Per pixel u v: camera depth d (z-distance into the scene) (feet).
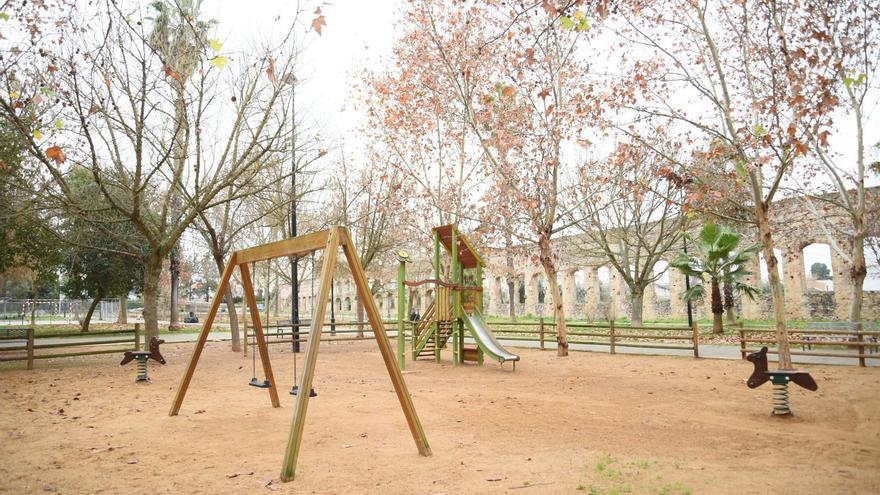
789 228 85.15
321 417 24.25
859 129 52.08
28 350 42.86
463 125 61.05
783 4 33.86
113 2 32.65
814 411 25.40
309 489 14.70
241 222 78.79
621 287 116.16
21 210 43.21
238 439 20.36
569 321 110.11
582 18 19.63
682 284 104.17
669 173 39.17
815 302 85.61
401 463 17.03
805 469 16.35
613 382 35.17
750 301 94.27
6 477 15.93
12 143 46.44
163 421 23.66
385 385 34.65
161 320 146.00
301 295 214.69
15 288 163.22
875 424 22.71
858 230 52.70
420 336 51.65
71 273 86.69
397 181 71.77
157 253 48.98
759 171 35.88
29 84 37.99
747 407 26.63
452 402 28.14
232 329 58.80
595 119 41.55
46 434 21.35
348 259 18.74
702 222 71.72
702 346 57.93
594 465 16.74
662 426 22.48
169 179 50.06
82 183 59.52
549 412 25.41
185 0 43.39
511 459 17.47
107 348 63.36
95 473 16.26
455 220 70.59
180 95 43.57
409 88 57.52
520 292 168.66
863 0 34.55
